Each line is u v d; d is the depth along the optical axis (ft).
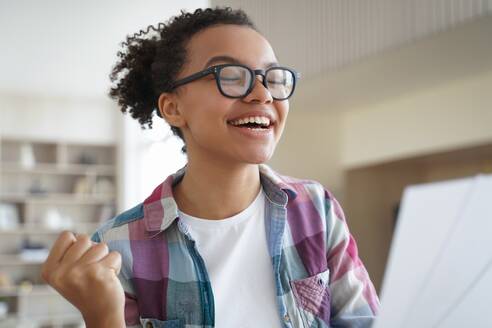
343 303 2.69
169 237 2.60
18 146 22.17
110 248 2.60
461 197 1.22
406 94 14.28
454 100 13.14
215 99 2.36
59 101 22.21
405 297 1.25
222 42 2.43
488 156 14.83
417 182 17.26
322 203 2.85
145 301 2.53
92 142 22.57
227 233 2.59
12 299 21.52
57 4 13.47
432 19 8.65
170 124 2.73
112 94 3.25
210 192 2.57
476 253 1.19
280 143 16.90
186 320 2.47
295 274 2.59
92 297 1.89
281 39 10.82
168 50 2.62
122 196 22.25
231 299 2.49
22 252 21.11
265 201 2.70
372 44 9.49
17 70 18.58
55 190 22.52
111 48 16.66
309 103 15.29
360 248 17.12
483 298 1.16
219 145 2.38
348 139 17.02
